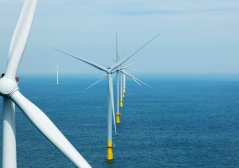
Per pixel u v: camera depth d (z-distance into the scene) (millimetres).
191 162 79562
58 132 30500
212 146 96250
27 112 30016
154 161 79125
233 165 78125
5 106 30312
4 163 30531
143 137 105625
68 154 30344
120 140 100375
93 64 71875
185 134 112875
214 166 77125
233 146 96688
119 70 124250
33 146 90125
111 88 73000
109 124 77562
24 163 74625
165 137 106812
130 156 82562
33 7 30672
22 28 30469
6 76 29969
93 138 102250
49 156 80312
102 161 77500
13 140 30578
